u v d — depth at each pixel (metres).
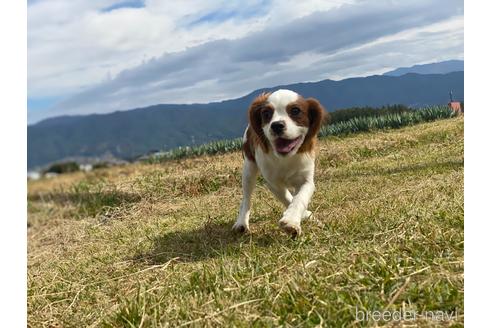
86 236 1.47
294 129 1.02
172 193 1.84
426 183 1.30
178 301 0.78
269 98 1.07
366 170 1.71
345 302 0.70
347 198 1.33
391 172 1.60
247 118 1.10
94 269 1.09
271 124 1.02
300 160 1.10
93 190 1.89
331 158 1.98
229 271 0.86
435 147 1.91
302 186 1.11
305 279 0.78
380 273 0.77
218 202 1.60
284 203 1.18
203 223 1.32
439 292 0.69
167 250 1.12
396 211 1.07
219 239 1.13
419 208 1.05
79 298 0.93
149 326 0.73
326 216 1.16
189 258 1.04
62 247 1.40
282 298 0.73
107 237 1.39
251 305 0.73
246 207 1.21
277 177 1.13
